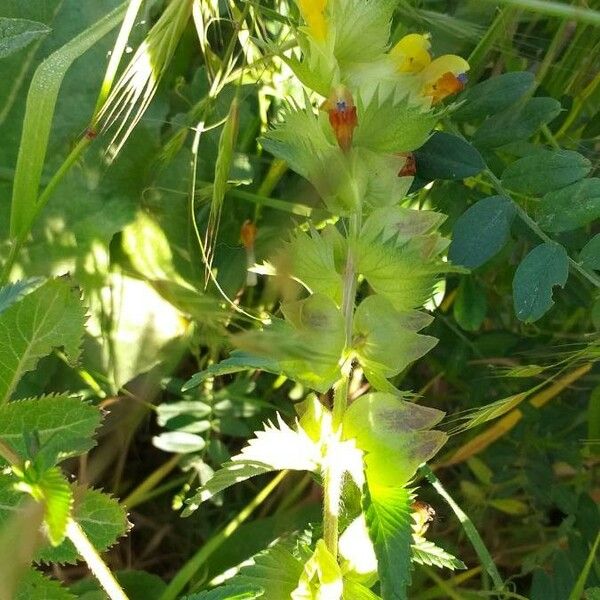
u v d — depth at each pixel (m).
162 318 0.29
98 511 0.18
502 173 0.23
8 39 0.20
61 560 0.17
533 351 0.27
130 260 0.29
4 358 0.18
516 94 0.22
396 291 0.17
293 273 0.17
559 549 0.27
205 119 0.27
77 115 0.28
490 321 0.30
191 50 0.29
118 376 0.29
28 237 0.28
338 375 0.16
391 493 0.16
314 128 0.18
